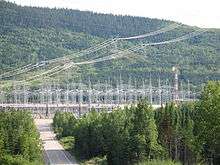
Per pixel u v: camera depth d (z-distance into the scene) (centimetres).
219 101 17725
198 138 18225
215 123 17688
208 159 19538
